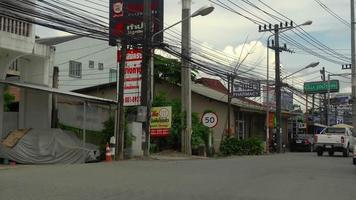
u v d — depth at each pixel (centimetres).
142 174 1658
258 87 4406
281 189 1367
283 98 6319
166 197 1152
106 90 4078
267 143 4153
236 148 3653
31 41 2214
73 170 1734
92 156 2303
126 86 2594
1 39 2067
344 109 9000
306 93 6756
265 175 1745
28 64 2470
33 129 2292
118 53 2505
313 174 1850
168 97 3953
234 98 4666
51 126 2559
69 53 4703
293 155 3566
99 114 2611
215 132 4053
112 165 1991
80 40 4769
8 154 2155
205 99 4088
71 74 4694
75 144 2298
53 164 2114
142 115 2555
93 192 1199
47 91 2145
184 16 3003
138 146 2639
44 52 2434
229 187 1371
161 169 1866
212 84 5388
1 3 1844
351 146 3588
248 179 1592
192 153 3209
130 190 1251
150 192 1225
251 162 2397
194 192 1251
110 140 2406
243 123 4609
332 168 2169
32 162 2162
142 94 2559
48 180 1418
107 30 2255
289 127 6231
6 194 1142
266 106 4556
